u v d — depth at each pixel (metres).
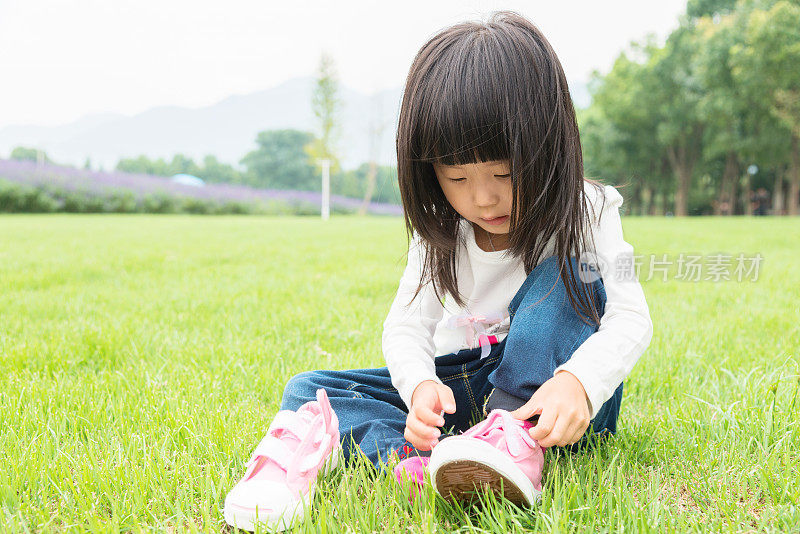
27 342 2.53
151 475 1.32
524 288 1.40
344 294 3.93
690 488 1.28
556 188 1.24
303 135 64.50
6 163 22.05
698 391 1.92
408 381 1.40
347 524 1.14
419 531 1.13
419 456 1.33
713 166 35.44
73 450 1.50
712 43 24.84
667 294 3.87
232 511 1.17
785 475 1.30
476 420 1.58
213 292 3.99
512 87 1.17
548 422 1.17
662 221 15.02
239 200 26.86
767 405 1.65
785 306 3.32
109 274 4.88
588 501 1.18
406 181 1.33
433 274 1.53
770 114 25.12
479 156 1.19
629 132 31.91
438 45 1.26
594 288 1.40
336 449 1.36
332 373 1.59
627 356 1.29
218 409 1.76
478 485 1.13
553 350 1.30
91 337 2.63
